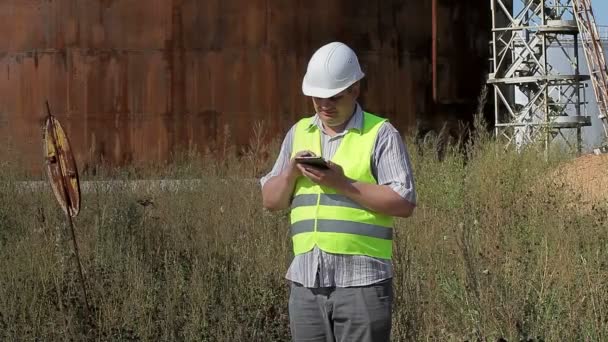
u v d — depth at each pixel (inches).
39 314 436.1
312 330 287.4
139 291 451.5
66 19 1143.0
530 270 441.1
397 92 1220.5
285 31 1167.0
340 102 283.7
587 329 380.2
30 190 706.8
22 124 1142.3
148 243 561.0
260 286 465.7
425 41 1248.8
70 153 441.7
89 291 467.8
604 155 920.9
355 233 280.5
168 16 1147.9
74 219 601.3
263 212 605.0
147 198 674.8
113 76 1144.2
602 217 570.9
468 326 400.5
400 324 397.4
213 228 597.3
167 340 416.5
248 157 992.2
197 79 1150.3
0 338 415.5
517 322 370.0
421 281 442.6
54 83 1143.0
